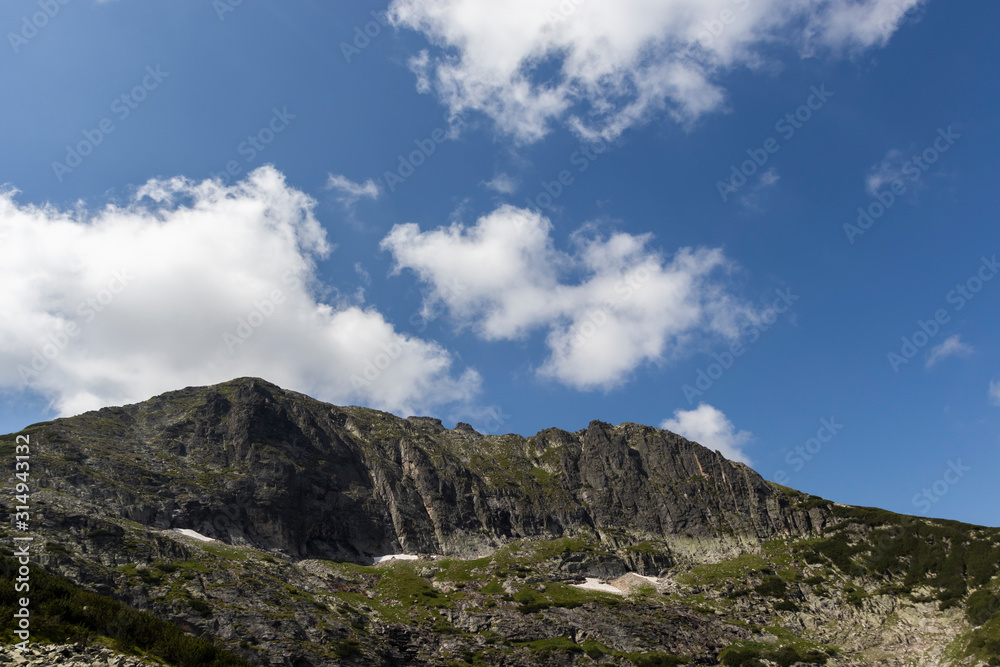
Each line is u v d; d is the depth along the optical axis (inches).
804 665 6501.0
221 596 5428.2
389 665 5659.5
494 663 6176.2
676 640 6791.3
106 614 3422.7
